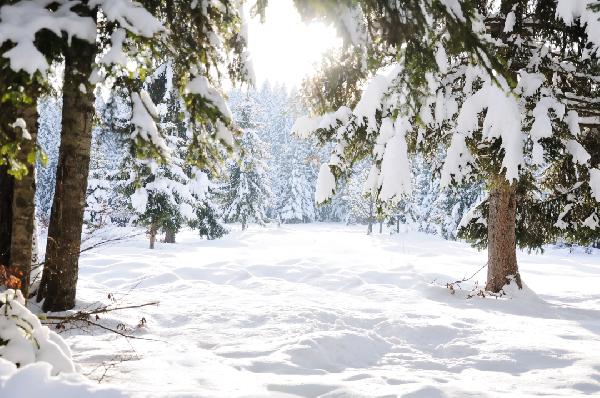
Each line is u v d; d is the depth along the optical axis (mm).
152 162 22469
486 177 9602
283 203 69000
